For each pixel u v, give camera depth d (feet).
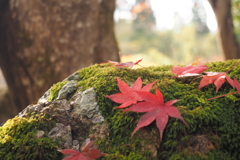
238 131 1.30
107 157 1.31
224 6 4.77
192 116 1.32
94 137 1.38
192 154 1.25
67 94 1.53
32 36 3.52
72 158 1.27
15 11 3.56
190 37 17.70
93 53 3.54
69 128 1.40
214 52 17.89
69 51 3.50
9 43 3.62
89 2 3.58
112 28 3.76
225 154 1.27
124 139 1.36
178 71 1.57
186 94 1.45
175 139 1.31
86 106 1.45
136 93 1.41
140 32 27.14
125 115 1.40
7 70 3.74
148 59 13.11
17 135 1.37
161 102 1.33
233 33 4.84
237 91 1.39
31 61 3.54
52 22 3.49
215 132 1.31
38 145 1.33
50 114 1.42
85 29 3.55
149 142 1.32
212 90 1.46
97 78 1.57
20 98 3.73
